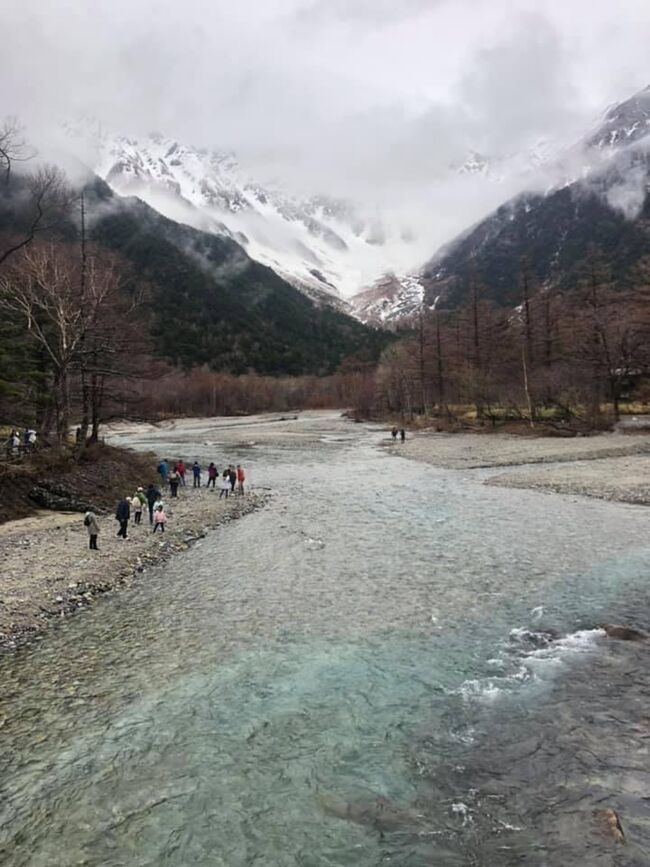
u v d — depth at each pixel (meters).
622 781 8.84
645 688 11.45
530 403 67.19
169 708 11.51
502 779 9.10
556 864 7.43
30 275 36.75
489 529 24.61
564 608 15.73
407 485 37.25
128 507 24.50
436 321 98.75
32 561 20.91
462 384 81.06
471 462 46.19
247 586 18.53
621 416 65.06
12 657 13.79
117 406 64.88
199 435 87.31
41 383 44.22
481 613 15.67
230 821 8.52
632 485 31.86
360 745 10.13
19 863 7.88
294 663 13.25
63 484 31.45
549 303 82.25
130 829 8.43
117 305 44.06
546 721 10.51
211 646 14.25
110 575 19.47
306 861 7.77
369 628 15.03
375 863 7.68
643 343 62.50
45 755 10.11
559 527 24.30
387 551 21.98
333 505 31.42
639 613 15.17
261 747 10.19
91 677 12.79
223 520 28.17
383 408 120.19
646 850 7.53
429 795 8.85
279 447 66.56
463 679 12.20
